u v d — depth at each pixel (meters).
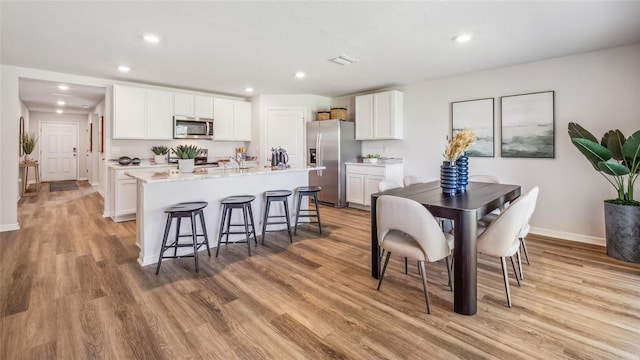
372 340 1.74
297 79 4.61
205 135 5.39
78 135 9.34
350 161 5.65
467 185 2.99
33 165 6.60
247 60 3.65
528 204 2.04
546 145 3.65
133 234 3.79
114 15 2.45
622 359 1.56
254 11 2.38
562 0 2.21
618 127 3.21
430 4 2.27
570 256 3.00
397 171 5.06
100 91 5.45
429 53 3.37
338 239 3.63
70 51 3.30
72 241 3.49
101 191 6.70
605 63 3.26
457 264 2.00
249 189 3.65
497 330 1.82
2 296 2.20
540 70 3.66
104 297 2.21
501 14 2.43
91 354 1.61
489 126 4.09
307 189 3.83
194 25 2.64
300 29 2.72
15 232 3.83
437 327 1.85
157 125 4.91
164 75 4.36
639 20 2.54
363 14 2.43
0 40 2.98
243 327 1.86
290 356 1.61
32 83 4.49
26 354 1.60
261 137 5.91
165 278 2.54
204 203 2.96
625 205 2.86
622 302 2.12
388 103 4.99
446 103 4.52
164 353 1.62
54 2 2.25
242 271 2.69
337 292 2.31
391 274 2.63
